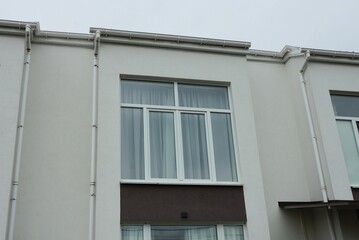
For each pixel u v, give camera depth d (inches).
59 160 324.2
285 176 374.0
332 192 349.7
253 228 321.4
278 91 411.8
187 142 347.3
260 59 421.7
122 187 309.6
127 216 302.2
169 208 312.5
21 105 318.0
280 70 424.2
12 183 293.3
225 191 328.8
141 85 357.1
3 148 293.7
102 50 351.9
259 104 400.2
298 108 399.2
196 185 325.4
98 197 300.7
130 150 331.6
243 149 347.3
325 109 383.9
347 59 414.3
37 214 304.5
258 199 331.9
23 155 318.7
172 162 337.1
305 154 382.3
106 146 316.5
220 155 350.3
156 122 347.6
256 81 410.9
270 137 387.5
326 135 371.6
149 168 327.6
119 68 349.4
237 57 386.3
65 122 338.0
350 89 403.5
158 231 311.1
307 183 375.6
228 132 360.5
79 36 370.0
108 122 325.1
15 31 334.3
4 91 311.6
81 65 362.9
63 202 312.2
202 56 376.8
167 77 359.3
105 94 334.6
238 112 361.1
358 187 359.6
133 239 303.3
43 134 329.4
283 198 364.5
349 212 350.9
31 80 345.1
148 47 366.6
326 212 346.6
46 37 363.6
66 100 346.0
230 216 321.7
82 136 336.8
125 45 360.8
